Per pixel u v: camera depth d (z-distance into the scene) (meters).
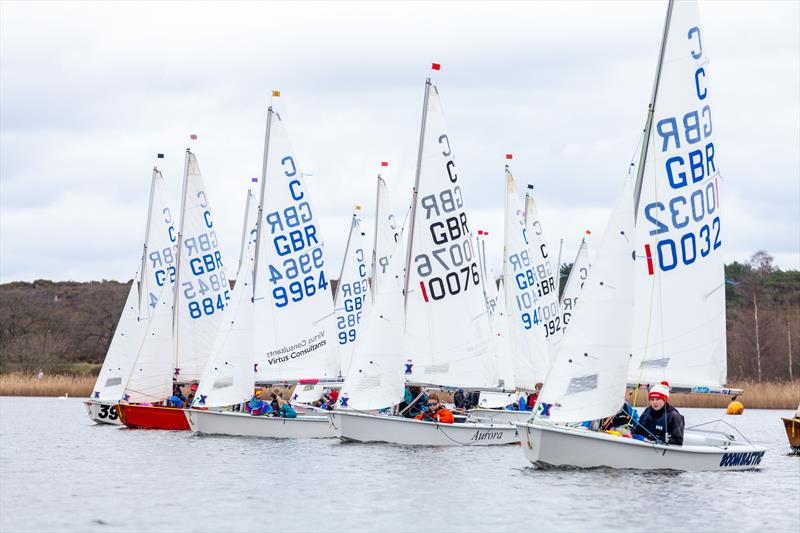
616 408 49.09
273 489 46.81
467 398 86.19
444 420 65.81
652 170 52.81
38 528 37.94
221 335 72.69
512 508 41.00
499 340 93.56
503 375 92.81
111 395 91.88
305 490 46.38
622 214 49.44
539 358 93.81
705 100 53.22
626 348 49.16
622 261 49.22
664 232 52.69
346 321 100.81
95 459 59.75
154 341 83.44
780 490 46.41
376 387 65.81
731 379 192.38
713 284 53.03
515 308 93.62
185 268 84.94
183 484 48.59
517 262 94.00
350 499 43.84
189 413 72.62
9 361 199.12
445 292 68.75
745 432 93.06
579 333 49.22
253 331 73.00
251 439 70.19
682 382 52.62
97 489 47.28
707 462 50.88
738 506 41.75
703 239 53.00
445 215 68.81
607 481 46.97
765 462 60.31
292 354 79.44
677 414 49.44
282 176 79.44
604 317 49.06
